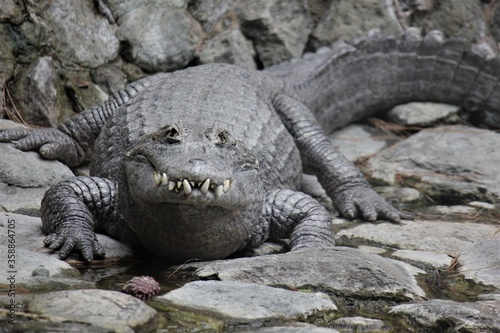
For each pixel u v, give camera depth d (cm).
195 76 1895
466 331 1154
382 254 1592
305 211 1617
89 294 1080
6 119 1955
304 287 1272
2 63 1948
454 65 2555
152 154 1314
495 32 2645
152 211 1379
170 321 1077
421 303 1225
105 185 1553
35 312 1033
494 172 2150
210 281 1232
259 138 1677
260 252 1577
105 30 2166
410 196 2083
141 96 1767
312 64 2414
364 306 1255
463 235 1733
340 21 2614
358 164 2288
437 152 2273
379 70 2533
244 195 1341
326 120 2439
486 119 2566
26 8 1997
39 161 1777
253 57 2525
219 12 2430
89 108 1941
